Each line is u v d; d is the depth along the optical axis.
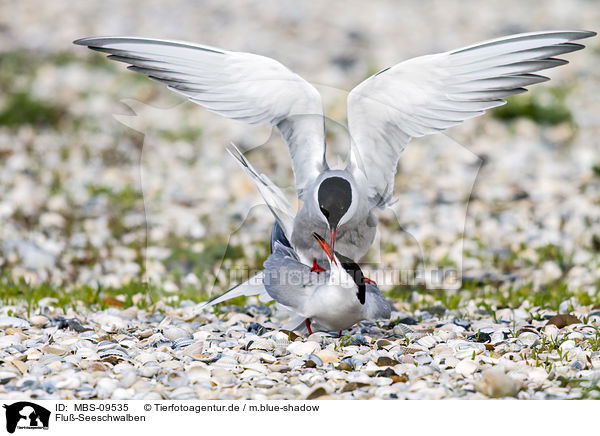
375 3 33.88
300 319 8.81
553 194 16.12
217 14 31.34
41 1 32.34
